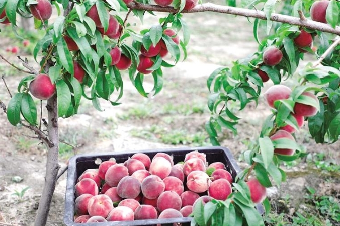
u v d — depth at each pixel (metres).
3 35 8.84
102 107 6.07
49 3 2.28
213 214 1.90
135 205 2.81
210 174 3.11
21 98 2.35
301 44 2.68
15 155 4.72
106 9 2.22
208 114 5.97
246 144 5.10
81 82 2.48
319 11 2.50
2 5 2.16
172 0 2.31
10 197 3.98
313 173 4.47
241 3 2.63
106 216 2.73
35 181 4.29
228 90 3.02
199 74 7.62
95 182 3.01
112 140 5.18
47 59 2.35
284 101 1.81
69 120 5.56
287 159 1.95
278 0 2.56
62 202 3.94
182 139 5.24
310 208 3.99
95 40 2.24
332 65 2.77
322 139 2.92
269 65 2.80
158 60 2.61
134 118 5.81
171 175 3.08
